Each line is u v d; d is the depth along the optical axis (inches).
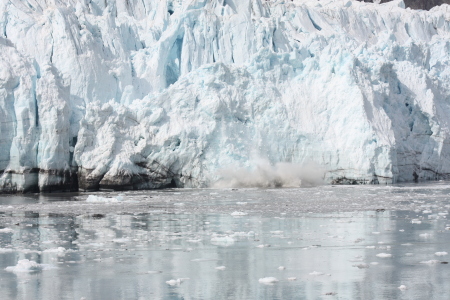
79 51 2642.7
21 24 2630.4
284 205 1846.7
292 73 2888.8
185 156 2519.7
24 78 2306.8
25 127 2281.0
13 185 2271.2
